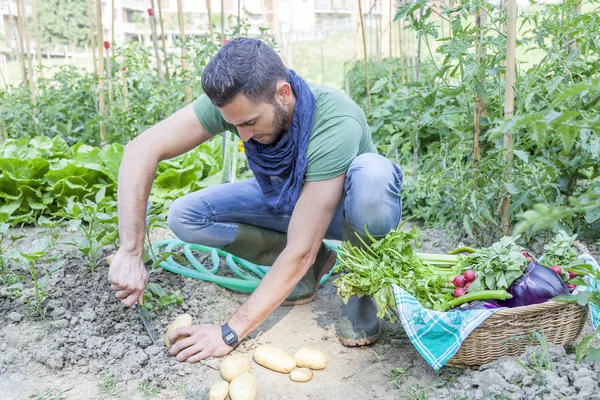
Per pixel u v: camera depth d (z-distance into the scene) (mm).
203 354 2352
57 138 4641
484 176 3119
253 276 3281
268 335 2646
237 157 4551
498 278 2172
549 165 2871
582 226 3387
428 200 4152
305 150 2250
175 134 2465
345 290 2324
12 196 4078
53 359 2367
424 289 2219
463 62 2947
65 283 2920
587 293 1932
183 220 2781
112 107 5102
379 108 5980
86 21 17344
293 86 2242
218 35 5047
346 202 2383
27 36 5336
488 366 2100
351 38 17203
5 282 2934
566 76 3047
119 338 2518
